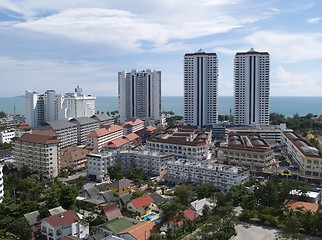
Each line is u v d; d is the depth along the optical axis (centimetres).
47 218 10800
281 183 14600
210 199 14525
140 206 13212
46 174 19275
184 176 17525
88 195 14925
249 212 12631
